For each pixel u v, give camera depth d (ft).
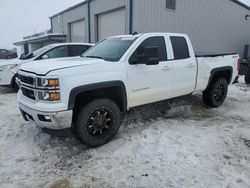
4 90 28.17
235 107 20.44
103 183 9.64
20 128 15.10
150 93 14.67
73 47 26.99
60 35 69.26
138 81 13.88
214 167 10.62
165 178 9.87
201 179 9.78
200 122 16.22
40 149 12.35
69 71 11.19
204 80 18.29
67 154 11.89
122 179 9.86
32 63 12.90
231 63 20.42
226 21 61.67
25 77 11.98
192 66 17.08
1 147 12.59
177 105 20.10
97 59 13.38
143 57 13.04
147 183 9.58
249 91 27.86
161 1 45.78
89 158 11.52
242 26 67.31
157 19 45.85
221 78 19.99
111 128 12.94
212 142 13.07
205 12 55.11
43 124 11.32
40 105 10.98
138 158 11.42
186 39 17.12
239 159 11.33
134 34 15.85
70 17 67.21
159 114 17.74
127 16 44.47
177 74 16.11
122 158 11.44
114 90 13.35
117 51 14.11
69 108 11.19
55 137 13.71
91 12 56.03
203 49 57.52
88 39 58.85
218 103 20.03
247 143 13.07
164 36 15.69
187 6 50.60
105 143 12.86
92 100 12.22
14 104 21.04
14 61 25.82
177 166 10.71
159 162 11.05
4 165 10.87
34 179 9.90
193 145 12.66
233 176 9.96
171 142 12.96
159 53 15.23
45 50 25.63
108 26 52.08
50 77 10.74
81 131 11.91
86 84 11.64
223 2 59.11
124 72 13.12
